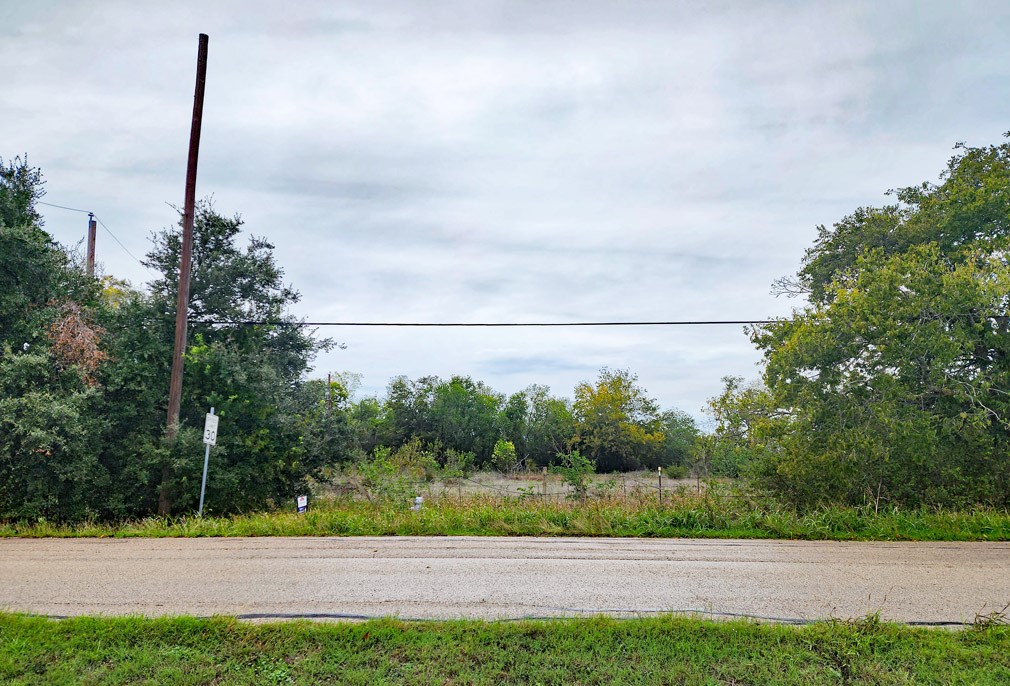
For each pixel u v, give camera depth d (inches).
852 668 209.3
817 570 335.0
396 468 783.7
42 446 533.3
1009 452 551.8
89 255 907.4
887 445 554.3
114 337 687.1
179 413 689.6
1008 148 756.6
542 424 1711.4
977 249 633.6
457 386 1761.8
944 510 497.4
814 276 920.3
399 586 299.7
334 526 443.2
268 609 263.9
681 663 212.4
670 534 427.8
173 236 758.5
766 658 216.8
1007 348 579.5
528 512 471.8
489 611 263.1
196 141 624.1
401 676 204.4
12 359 570.9
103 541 414.0
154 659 214.4
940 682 203.6
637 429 1590.8
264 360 727.7
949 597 288.2
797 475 554.3
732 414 737.6
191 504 642.2
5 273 639.1
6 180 692.7
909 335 577.3
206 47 627.5
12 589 293.7
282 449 711.1
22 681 199.9
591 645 225.3
